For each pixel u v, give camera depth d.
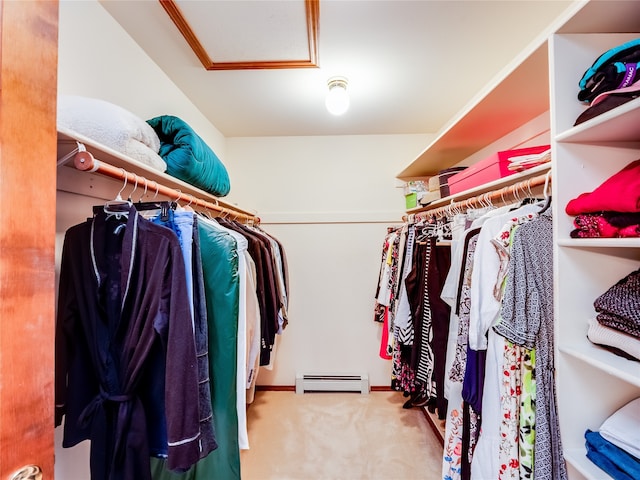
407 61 1.49
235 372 0.98
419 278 1.54
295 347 2.49
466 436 1.02
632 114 0.62
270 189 2.53
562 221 0.79
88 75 1.06
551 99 0.80
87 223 0.85
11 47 0.40
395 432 1.86
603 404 0.77
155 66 1.49
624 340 0.66
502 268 0.89
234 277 0.97
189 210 1.01
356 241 2.51
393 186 2.51
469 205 1.47
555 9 1.14
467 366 0.96
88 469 0.97
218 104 1.95
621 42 0.79
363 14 1.17
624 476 0.64
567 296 0.78
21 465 0.40
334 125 2.31
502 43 1.36
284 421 1.98
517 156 1.20
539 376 0.82
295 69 1.55
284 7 1.12
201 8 1.12
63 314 0.81
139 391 0.83
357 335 2.49
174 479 1.01
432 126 2.34
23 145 0.42
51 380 0.44
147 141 1.05
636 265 0.79
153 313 0.78
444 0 1.10
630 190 0.64
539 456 0.80
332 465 1.58
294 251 2.51
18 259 0.41
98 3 1.11
